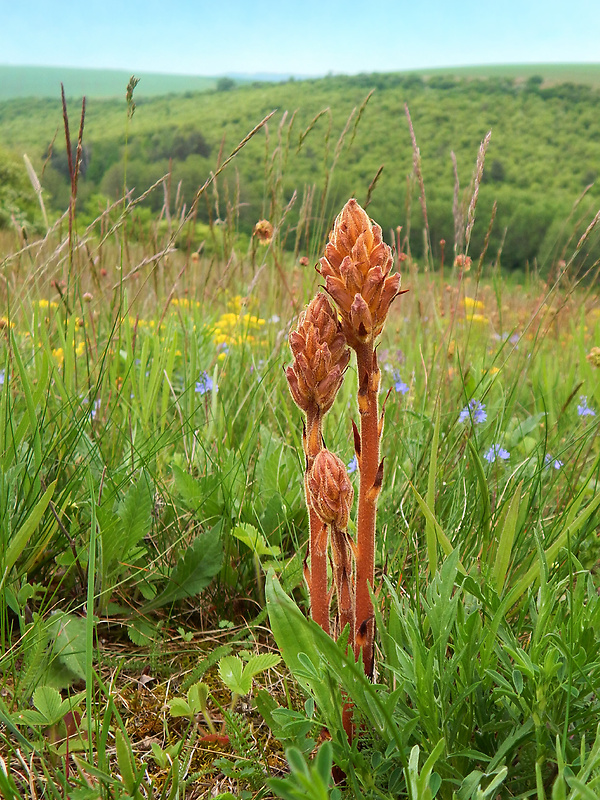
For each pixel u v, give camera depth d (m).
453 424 0.69
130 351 0.77
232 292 1.30
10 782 0.36
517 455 0.77
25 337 0.91
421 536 0.62
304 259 0.93
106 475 0.63
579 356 1.07
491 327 1.33
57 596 0.58
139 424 0.75
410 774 0.33
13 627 0.54
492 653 0.41
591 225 0.71
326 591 0.42
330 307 0.39
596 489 0.54
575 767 0.36
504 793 0.39
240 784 0.42
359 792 0.37
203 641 0.56
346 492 0.38
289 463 0.72
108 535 0.56
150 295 1.20
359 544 0.41
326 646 0.37
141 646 0.55
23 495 0.60
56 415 0.65
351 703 0.41
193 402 0.85
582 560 0.53
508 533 0.46
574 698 0.39
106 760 0.38
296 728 0.40
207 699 0.50
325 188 0.91
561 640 0.37
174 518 0.66
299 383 0.39
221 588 0.61
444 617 0.39
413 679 0.38
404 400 0.91
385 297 0.38
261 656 0.46
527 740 0.38
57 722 0.44
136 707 0.49
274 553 0.60
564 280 1.17
